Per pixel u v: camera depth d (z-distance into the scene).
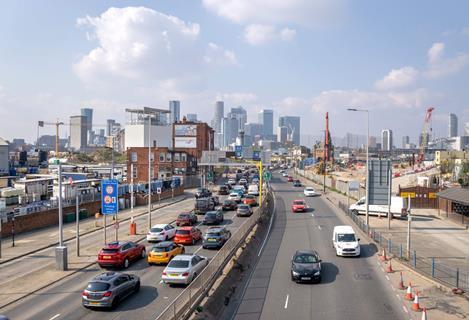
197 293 19.66
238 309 20.72
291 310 20.38
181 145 115.19
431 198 63.47
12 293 22.70
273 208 62.78
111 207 35.53
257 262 30.41
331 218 52.53
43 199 59.91
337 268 28.44
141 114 115.50
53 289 23.61
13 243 35.12
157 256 28.38
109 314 19.31
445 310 20.27
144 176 101.38
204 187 91.31
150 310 19.78
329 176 119.19
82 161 182.00
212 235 33.62
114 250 27.73
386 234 42.41
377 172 43.97
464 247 36.12
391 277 26.16
